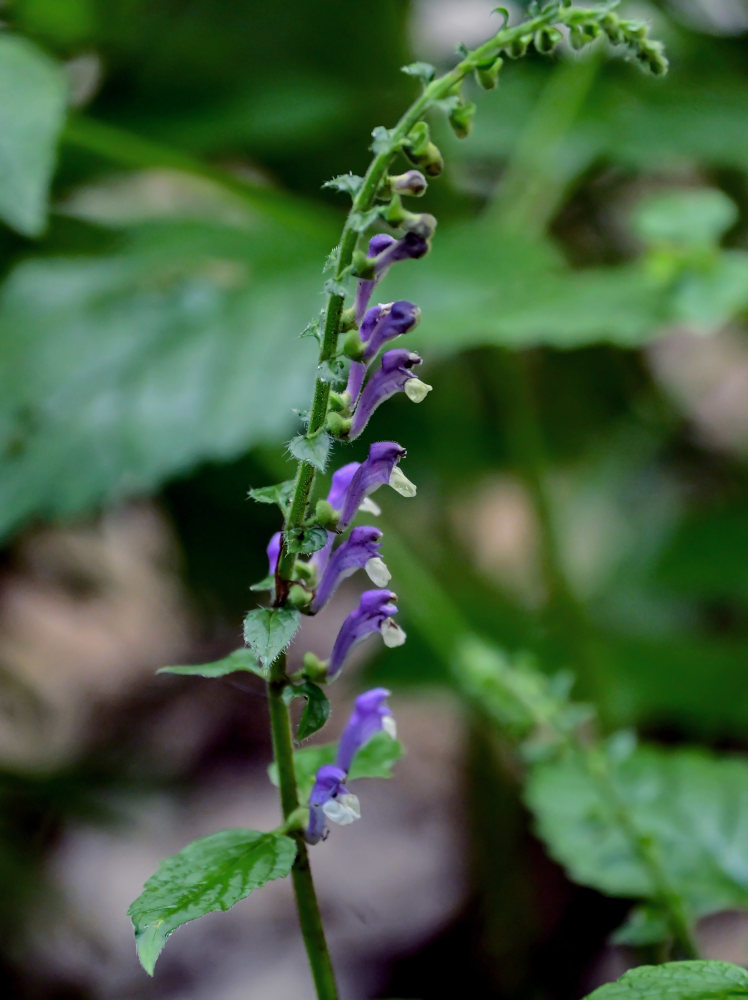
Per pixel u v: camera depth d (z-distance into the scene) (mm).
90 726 1659
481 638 1287
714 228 932
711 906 777
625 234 1586
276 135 1151
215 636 1883
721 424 1941
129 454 897
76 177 1137
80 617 1892
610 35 659
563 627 1143
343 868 1479
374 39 1209
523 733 836
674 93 1287
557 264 1034
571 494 1643
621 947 1164
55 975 1248
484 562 1666
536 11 654
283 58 1222
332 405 664
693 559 1390
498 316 926
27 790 1114
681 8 1372
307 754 721
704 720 1217
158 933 649
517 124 1241
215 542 1298
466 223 1134
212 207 1384
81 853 1452
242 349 947
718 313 884
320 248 1080
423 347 963
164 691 1763
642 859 776
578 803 811
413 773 1656
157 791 1285
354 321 659
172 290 1009
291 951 1353
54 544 1381
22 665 1706
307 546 662
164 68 1209
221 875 661
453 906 1365
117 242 1099
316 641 1764
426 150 647
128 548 1906
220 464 1211
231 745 1672
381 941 1345
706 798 812
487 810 1276
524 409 1163
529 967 1260
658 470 1652
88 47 1189
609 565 1451
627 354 1504
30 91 846
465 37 1417
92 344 975
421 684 1262
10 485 906
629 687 1235
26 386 952
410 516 1470
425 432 1354
